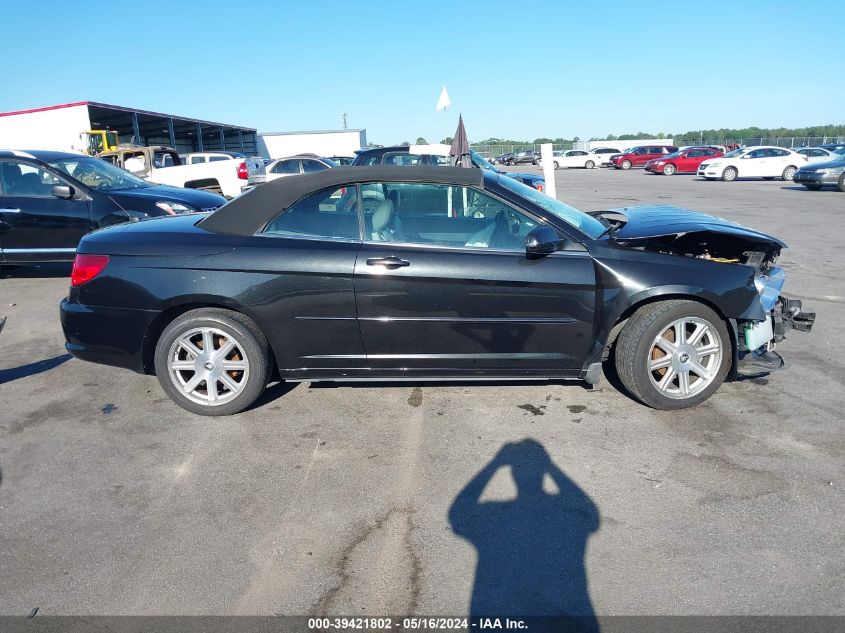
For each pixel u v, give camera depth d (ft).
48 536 9.36
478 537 9.21
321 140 164.86
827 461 11.11
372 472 11.00
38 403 14.07
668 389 12.98
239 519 9.72
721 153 109.09
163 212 25.49
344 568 8.61
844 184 64.54
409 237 12.76
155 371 13.28
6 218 24.30
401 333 12.57
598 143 204.85
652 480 10.59
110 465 11.35
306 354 12.82
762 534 9.14
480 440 12.07
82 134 91.40
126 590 8.25
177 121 132.05
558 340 12.67
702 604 7.84
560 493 10.28
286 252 12.37
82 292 12.84
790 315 14.02
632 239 12.75
